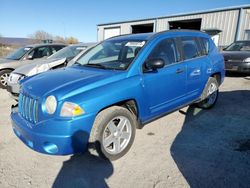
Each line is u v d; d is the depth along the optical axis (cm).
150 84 318
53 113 242
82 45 704
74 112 241
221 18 1538
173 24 1956
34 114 257
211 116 444
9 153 307
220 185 239
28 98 270
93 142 266
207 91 457
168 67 349
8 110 498
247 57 803
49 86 270
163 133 369
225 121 417
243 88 685
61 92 249
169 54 360
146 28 2323
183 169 269
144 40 343
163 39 355
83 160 291
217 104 522
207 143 333
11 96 548
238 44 958
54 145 247
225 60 846
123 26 2188
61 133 241
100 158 285
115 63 331
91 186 242
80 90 255
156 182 247
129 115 299
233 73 943
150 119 336
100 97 260
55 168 274
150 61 309
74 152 253
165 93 347
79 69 340
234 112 466
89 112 250
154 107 335
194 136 357
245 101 546
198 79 417
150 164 280
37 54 771
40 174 263
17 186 241
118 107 287
